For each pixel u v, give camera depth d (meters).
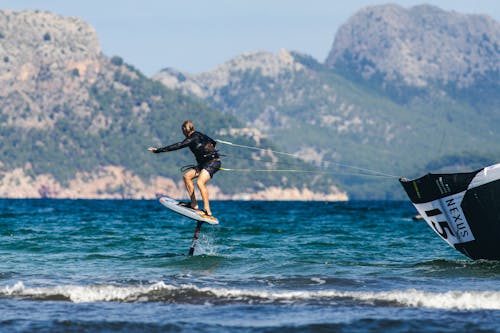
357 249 79.06
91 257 67.12
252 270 57.50
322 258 67.94
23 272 55.59
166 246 80.88
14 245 78.88
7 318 37.25
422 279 52.12
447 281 51.25
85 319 37.31
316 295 44.19
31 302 41.84
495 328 35.62
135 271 56.72
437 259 65.56
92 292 44.47
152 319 37.69
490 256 61.03
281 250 77.00
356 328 35.75
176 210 58.66
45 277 52.28
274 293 44.72
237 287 48.03
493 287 48.44
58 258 66.38
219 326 36.22
